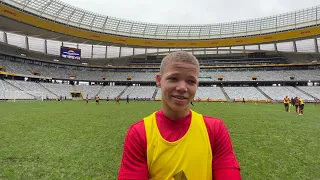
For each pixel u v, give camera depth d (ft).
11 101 131.44
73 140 24.79
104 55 233.76
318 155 19.44
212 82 207.10
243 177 14.33
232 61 222.89
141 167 4.18
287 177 14.34
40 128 32.83
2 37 185.98
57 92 185.98
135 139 4.34
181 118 4.37
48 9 158.71
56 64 214.07
